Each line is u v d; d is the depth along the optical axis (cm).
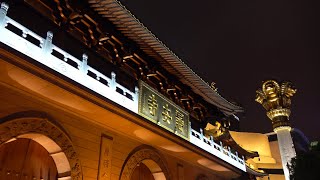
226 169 2381
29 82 1152
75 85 1239
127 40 1756
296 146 4744
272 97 4125
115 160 1541
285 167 3634
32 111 1219
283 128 3906
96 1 1500
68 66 1294
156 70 2005
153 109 1766
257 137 4984
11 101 1162
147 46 1816
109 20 1628
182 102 2338
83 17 1547
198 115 2564
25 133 1168
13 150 1258
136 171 1928
